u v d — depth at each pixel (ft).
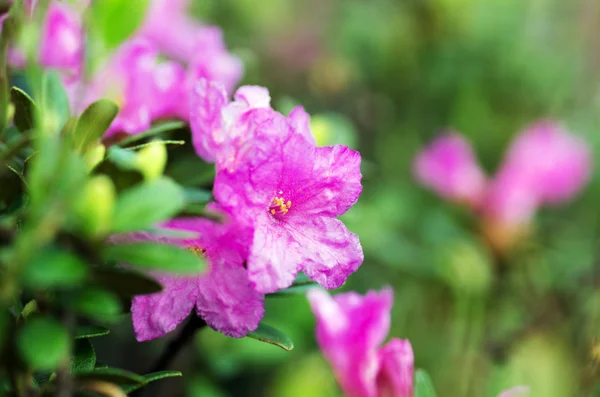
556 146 1.31
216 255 0.60
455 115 1.53
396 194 1.41
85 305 0.51
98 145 0.60
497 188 1.30
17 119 0.62
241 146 0.59
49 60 0.72
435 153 1.33
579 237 1.46
